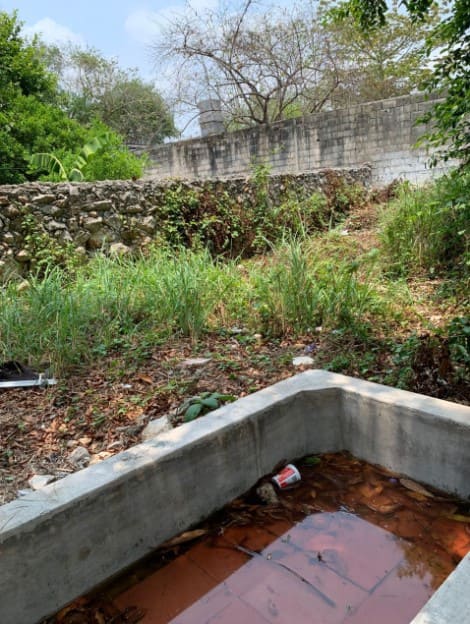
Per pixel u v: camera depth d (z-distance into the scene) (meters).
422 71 12.60
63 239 4.88
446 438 1.72
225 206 6.24
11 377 2.58
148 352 2.99
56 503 1.33
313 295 3.42
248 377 2.65
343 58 12.72
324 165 9.96
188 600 1.41
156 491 1.56
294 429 2.04
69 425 2.18
